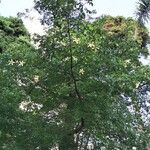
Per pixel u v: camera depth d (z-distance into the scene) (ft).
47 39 56.03
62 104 57.82
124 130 56.29
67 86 56.85
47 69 56.49
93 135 56.75
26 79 57.77
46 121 56.03
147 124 62.54
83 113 54.95
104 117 55.36
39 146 52.80
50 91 57.47
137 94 60.39
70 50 55.52
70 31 55.77
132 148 57.57
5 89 51.29
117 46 58.70
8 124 50.80
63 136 55.26
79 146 56.90
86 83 55.57
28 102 57.72
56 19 54.49
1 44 71.82
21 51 59.06
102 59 55.93
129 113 57.31
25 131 52.11
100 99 55.31
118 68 56.95
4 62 54.80
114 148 55.72
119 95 58.39
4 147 49.78
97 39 57.26
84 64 55.98
